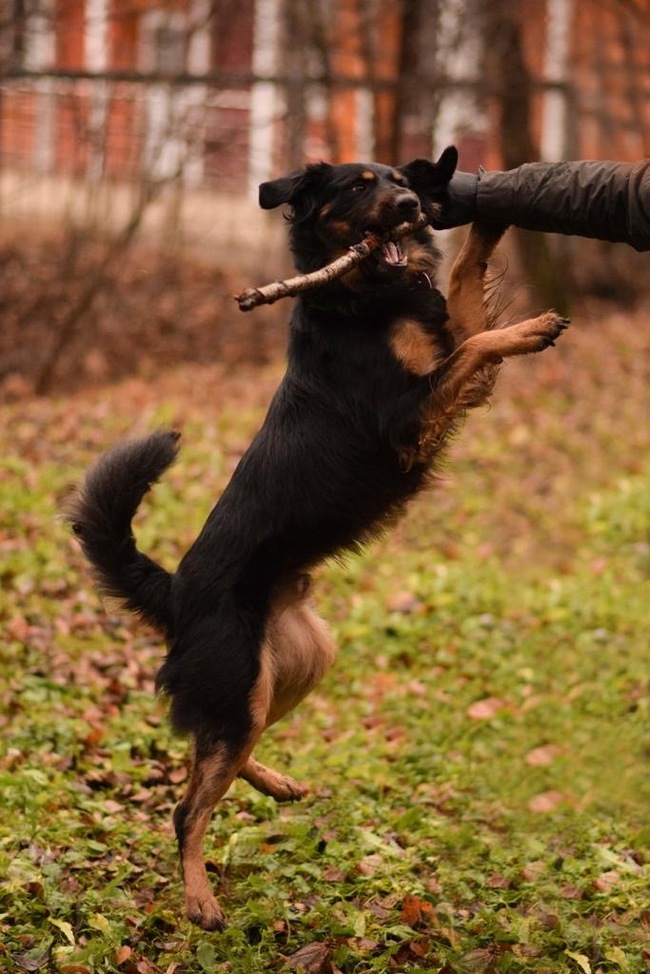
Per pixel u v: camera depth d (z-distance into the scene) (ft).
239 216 61.52
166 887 16.78
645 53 62.59
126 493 17.07
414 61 56.95
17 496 31.60
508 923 15.70
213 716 16.38
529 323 16.49
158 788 19.88
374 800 19.80
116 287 53.67
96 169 51.47
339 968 14.74
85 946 14.87
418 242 17.89
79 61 64.95
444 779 20.84
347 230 17.66
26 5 49.08
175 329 53.57
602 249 62.75
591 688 24.59
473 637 27.37
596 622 28.22
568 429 42.83
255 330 54.95
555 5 64.13
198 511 32.53
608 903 16.14
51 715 21.71
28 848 17.03
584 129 62.39
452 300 18.06
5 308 52.34
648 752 21.90
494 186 17.02
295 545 17.10
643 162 15.94
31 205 60.95
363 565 31.55
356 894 16.52
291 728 23.25
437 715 23.56
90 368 49.98
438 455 17.57
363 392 17.17
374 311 17.33
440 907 15.99
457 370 16.62
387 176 17.70
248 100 65.51
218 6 52.13
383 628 27.61
